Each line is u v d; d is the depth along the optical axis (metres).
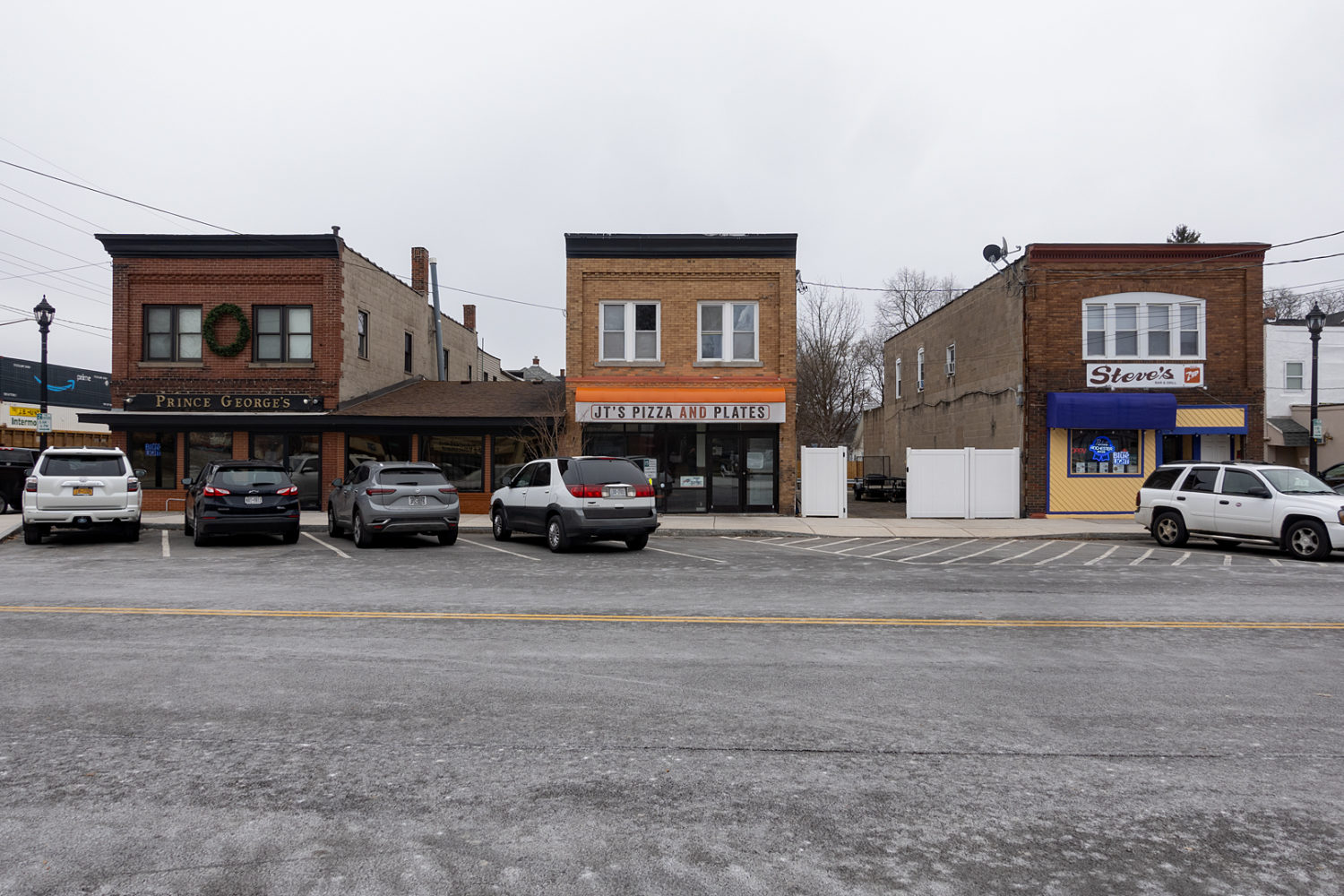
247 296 22.70
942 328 29.11
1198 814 3.97
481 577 11.40
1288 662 6.78
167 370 22.61
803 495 21.84
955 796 4.16
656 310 22.16
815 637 7.57
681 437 22.05
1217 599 9.93
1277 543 15.05
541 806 4.02
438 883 3.29
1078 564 13.50
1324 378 27.78
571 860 3.49
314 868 3.41
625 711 5.43
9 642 7.27
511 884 3.29
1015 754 4.73
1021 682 6.16
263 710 5.43
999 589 10.59
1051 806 4.05
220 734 4.98
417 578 11.29
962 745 4.87
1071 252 21.86
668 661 6.67
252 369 22.58
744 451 22.05
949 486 21.70
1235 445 22.27
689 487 21.98
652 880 3.33
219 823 3.82
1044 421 21.84
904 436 34.16
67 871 3.38
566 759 4.61
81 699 5.65
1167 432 21.88
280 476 15.78
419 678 6.15
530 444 22.50
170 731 5.03
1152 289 21.86
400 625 8.00
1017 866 3.47
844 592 10.19
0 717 5.29
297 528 15.84
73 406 40.12
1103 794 4.20
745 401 21.38
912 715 5.39
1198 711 5.50
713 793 4.18
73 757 4.61
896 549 15.68
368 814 3.91
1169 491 16.67
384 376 25.83
